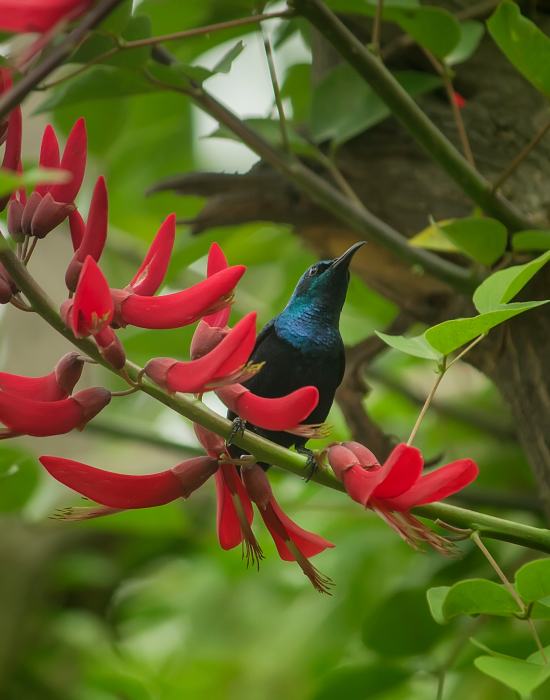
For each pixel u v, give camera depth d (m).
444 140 5.23
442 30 5.47
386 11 5.43
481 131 6.49
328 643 7.64
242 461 3.64
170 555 9.02
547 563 3.30
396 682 5.57
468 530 3.58
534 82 5.17
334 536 8.29
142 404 10.36
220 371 3.10
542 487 5.56
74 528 8.20
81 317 3.08
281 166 5.79
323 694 5.60
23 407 3.21
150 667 8.89
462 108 6.61
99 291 2.96
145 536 9.07
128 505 3.44
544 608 3.56
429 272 5.75
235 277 3.13
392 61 6.81
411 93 6.23
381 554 7.87
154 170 9.30
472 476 3.13
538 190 6.13
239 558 8.49
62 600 9.38
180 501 8.70
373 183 6.55
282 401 3.25
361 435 6.90
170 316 3.19
